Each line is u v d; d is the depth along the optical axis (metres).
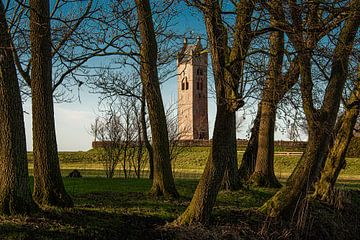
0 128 11.66
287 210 14.36
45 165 13.23
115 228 11.96
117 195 16.94
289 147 55.91
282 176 38.94
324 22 12.42
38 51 13.30
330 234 15.37
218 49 11.77
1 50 11.40
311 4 11.91
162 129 17.11
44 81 13.41
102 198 16.09
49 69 13.53
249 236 12.88
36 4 13.05
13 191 11.62
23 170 11.80
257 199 18.66
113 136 32.38
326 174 18.78
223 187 19.80
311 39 12.23
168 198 16.58
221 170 12.52
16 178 11.66
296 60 13.38
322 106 14.05
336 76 14.02
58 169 13.47
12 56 11.66
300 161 14.60
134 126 32.41
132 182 22.23
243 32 11.66
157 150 17.11
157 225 12.78
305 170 14.34
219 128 12.30
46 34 12.70
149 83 16.97
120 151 33.38
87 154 55.97
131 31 13.26
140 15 16.42
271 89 12.70
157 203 15.46
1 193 11.62
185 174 38.06
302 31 11.95
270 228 13.65
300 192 14.35
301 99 13.69
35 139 13.38
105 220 12.32
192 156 54.06
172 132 33.78
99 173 38.22
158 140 17.08
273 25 11.83
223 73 11.82
